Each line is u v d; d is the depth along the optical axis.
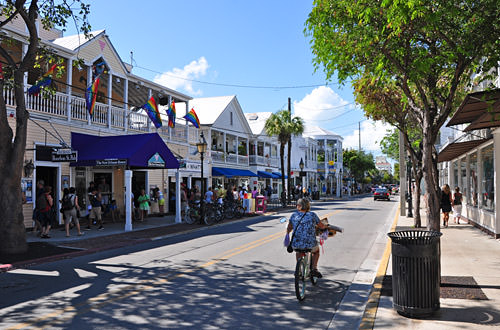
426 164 7.27
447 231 14.41
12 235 10.85
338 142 67.31
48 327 5.29
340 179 66.38
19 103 11.16
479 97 7.61
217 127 31.95
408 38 7.68
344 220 20.22
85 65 18.64
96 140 17.88
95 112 19.02
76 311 5.97
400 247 5.42
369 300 6.24
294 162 52.28
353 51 8.09
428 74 8.05
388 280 7.50
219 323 5.43
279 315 5.79
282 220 6.86
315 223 6.77
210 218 19.62
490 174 13.21
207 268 9.02
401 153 20.83
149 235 15.09
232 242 13.10
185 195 23.39
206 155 29.98
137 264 9.69
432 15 6.85
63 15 11.84
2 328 5.25
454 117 9.44
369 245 12.23
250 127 39.75
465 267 8.23
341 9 7.99
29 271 9.25
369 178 88.06
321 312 5.94
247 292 7.01
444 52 7.55
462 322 5.07
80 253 11.41
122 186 21.25
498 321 5.06
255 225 18.70
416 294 5.30
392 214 24.14
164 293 6.96
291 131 33.62
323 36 8.17
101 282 7.86
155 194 23.25
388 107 14.40
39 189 14.38
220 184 33.66
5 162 10.91
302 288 6.59
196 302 6.42
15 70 11.09
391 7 6.75
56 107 16.81
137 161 15.94
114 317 5.68
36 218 14.01
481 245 11.09
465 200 18.50
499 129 11.68
